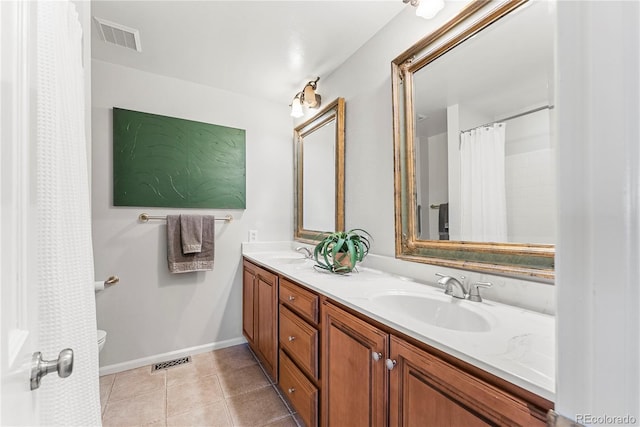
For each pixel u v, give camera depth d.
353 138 1.82
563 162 0.32
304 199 2.42
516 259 0.99
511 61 1.02
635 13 0.27
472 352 0.65
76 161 0.71
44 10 0.54
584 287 0.30
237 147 2.37
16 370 0.37
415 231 1.38
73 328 0.66
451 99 1.22
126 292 1.98
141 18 1.48
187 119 2.17
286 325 1.55
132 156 1.99
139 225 2.03
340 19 1.51
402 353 0.81
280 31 1.60
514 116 1.01
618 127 0.28
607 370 0.29
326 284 1.29
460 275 1.15
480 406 0.62
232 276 2.37
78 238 0.70
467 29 1.14
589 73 0.30
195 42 1.70
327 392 1.17
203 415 1.52
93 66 1.88
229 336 2.36
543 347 0.67
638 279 0.27
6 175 0.37
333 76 2.02
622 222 0.28
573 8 0.31
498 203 1.05
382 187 1.58
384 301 1.12
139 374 1.91
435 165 1.29
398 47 1.48
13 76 0.40
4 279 0.35
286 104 2.61
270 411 1.56
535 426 0.52
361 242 1.58
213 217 2.21
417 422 0.76
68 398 0.63
